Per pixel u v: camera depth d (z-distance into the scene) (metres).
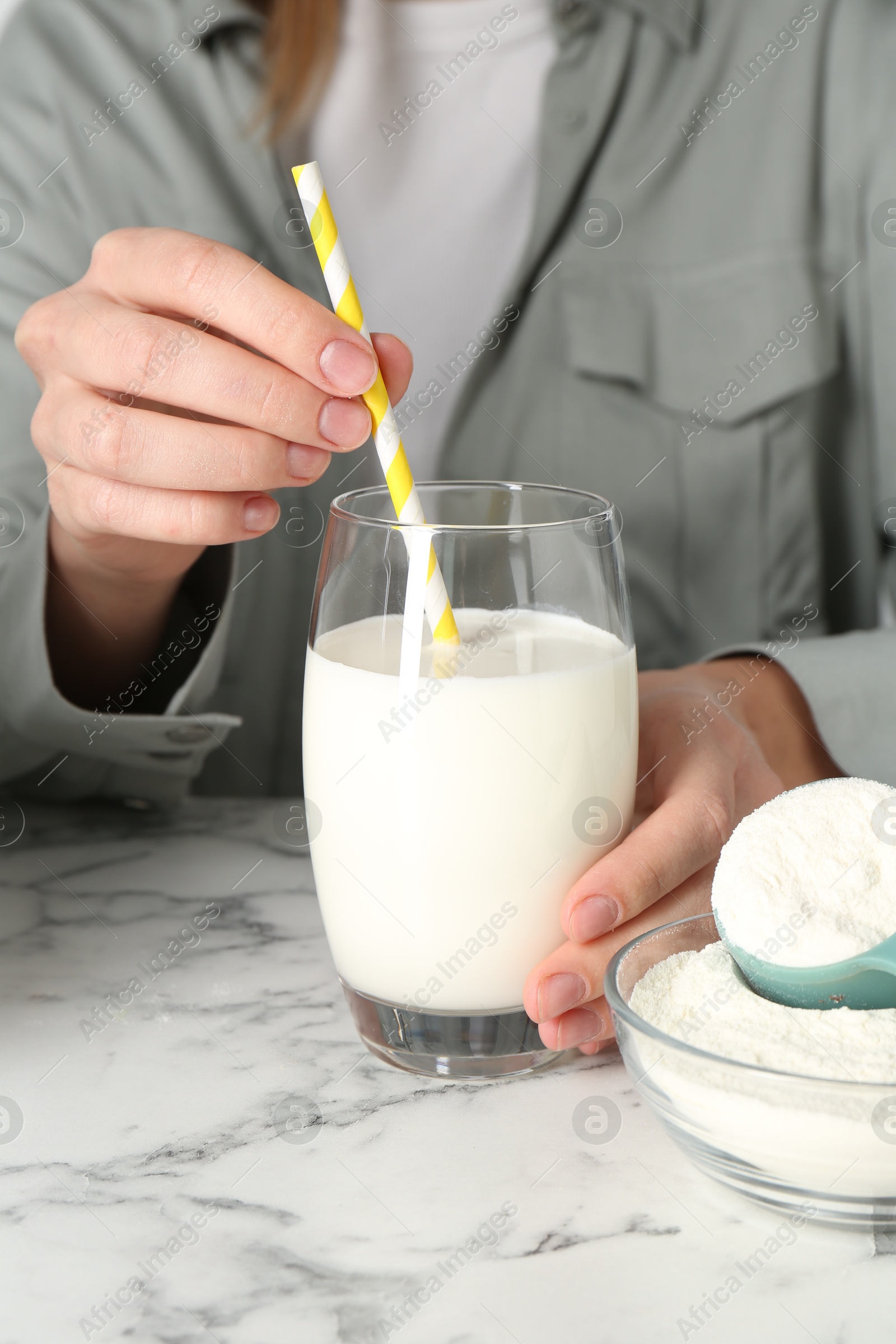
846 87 0.78
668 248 0.80
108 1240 0.38
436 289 0.81
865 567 0.85
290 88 0.76
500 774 0.41
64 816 0.58
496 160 0.80
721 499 0.80
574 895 0.42
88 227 0.76
